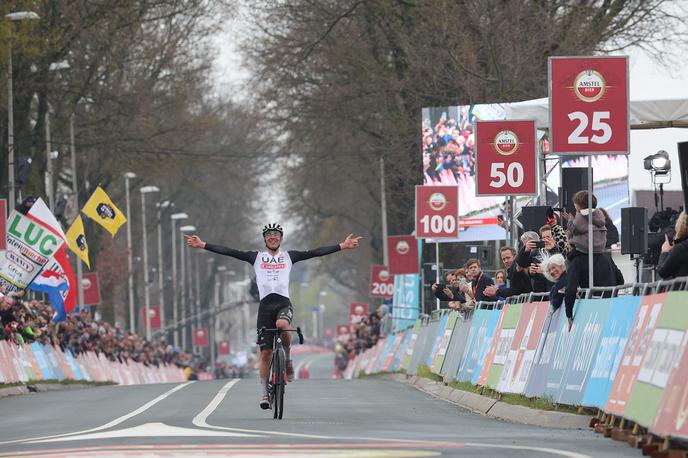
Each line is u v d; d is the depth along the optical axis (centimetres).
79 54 13750
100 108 15062
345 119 14900
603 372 3847
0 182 12088
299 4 13950
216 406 5609
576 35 11006
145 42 15200
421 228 9038
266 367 4700
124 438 3759
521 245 5422
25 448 3562
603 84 4766
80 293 14788
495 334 5575
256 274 4619
